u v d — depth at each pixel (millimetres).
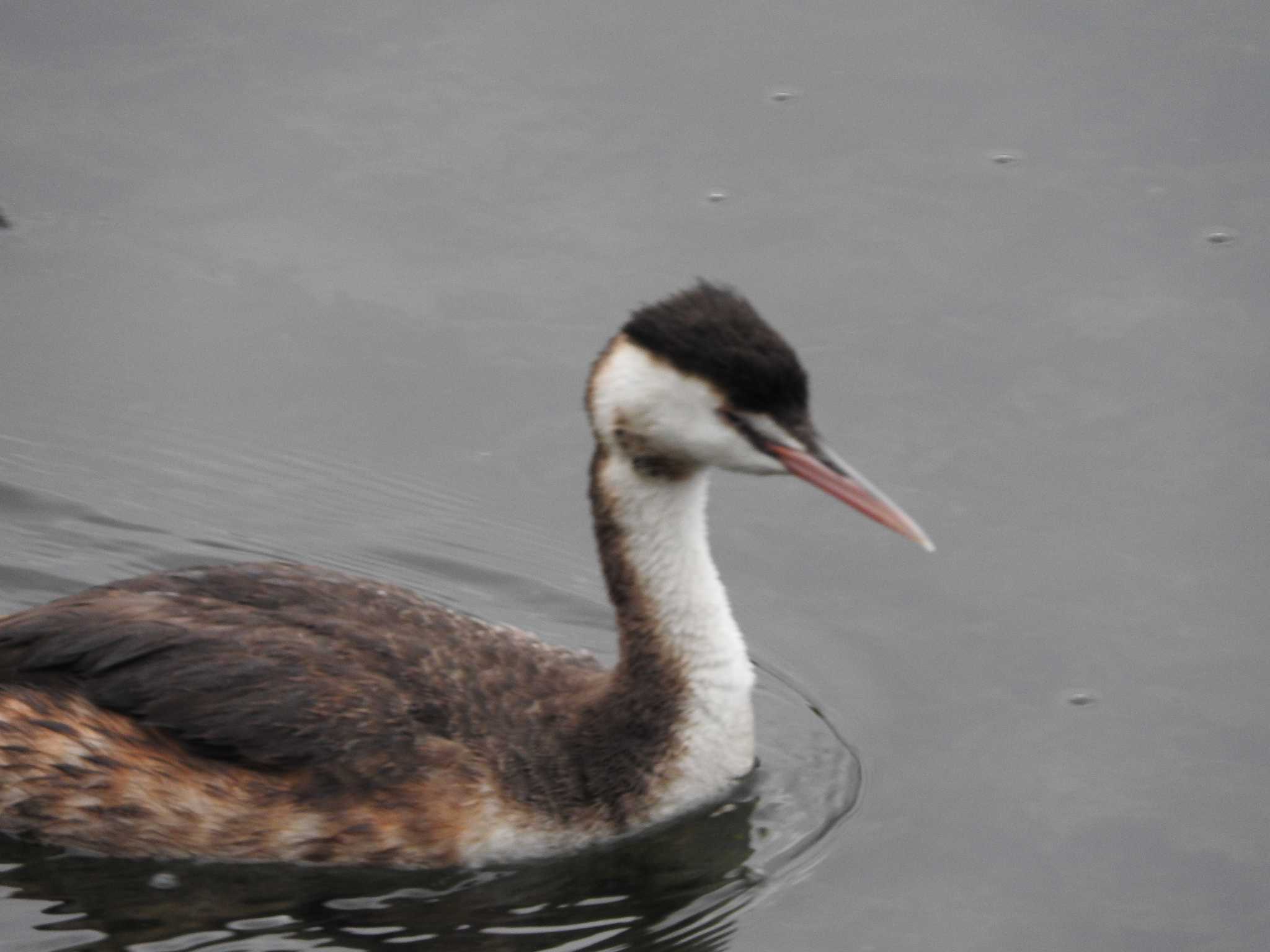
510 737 11586
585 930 11148
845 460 15133
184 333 16359
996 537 14555
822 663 13672
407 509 15008
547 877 11555
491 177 17828
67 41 19391
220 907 11172
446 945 10961
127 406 15789
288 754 11258
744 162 18031
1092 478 14984
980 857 11828
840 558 14648
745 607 14211
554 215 17469
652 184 17734
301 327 16438
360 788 11273
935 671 13539
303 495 15102
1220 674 13297
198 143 18219
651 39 19484
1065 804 12250
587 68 19156
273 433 15625
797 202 17578
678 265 16859
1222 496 14758
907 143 18219
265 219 17453
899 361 16031
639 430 11484
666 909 11336
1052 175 17828
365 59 19297
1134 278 16781
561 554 14820
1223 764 12531
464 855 11398
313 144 18188
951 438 15344
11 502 14914
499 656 12062
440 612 12320
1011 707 13148
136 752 11273
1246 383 15750
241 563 13477
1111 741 12781
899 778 12586
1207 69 18922
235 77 19016
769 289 16641
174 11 19672
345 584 12273
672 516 11766
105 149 18125
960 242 17156
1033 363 16016
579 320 16375
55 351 16234
